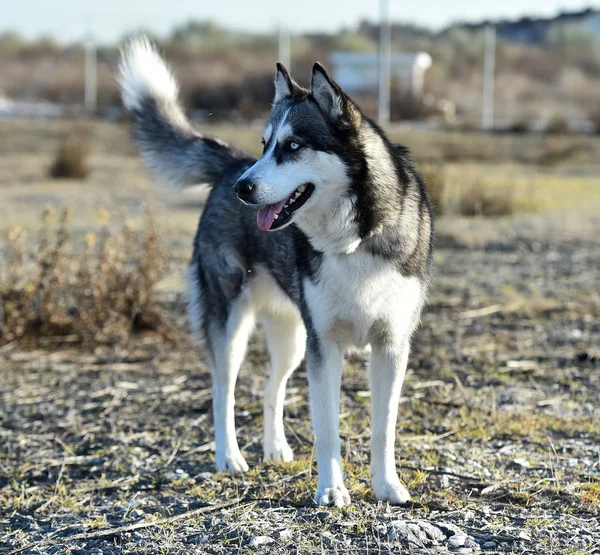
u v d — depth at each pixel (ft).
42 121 104.22
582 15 228.63
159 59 21.34
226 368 18.13
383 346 15.43
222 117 116.16
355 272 14.94
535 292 32.42
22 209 54.60
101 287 27.02
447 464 16.76
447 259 39.93
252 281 18.30
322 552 12.80
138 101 21.12
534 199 57.41
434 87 151.53
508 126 113.50
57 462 17.67
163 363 24.77
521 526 13.80
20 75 150.61
